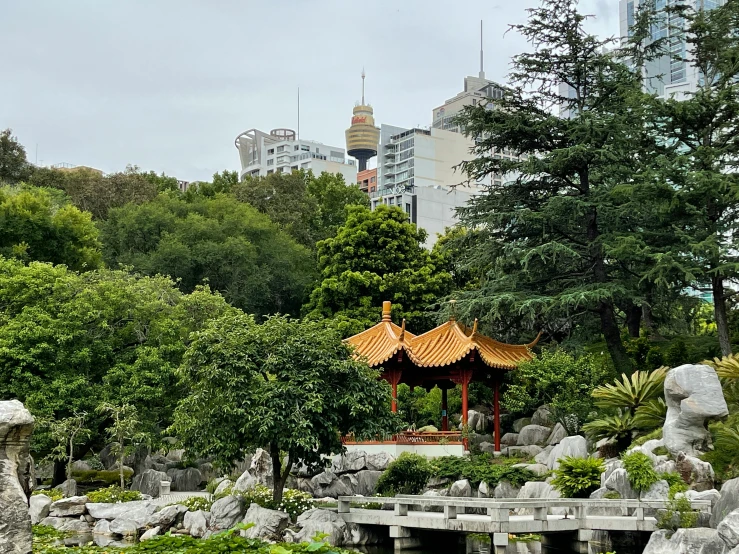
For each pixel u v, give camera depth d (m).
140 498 26.45
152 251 51.19
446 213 90.62
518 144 36.81
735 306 38.78
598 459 25.47
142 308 32.56
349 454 29.88
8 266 32.69
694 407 23.77
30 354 29.95
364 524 22.70
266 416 22.02
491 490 27.42
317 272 56.69
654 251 32.06
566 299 31.14
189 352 23.12
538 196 36.91
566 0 35.47
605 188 35.16
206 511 23.31
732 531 13.59
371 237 47.50
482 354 31.64
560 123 34.91
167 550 16.80
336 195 66.75
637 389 28.36
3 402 12.20
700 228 32.03
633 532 21.50
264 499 23.97
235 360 22.56
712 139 35.84
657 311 40.59
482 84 136.12
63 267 33.44
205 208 57.50
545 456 29.95
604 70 36.31
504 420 36.59
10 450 12.04
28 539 11.87
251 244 52.69
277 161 141.75
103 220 57.47
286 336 23.84
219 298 35.28
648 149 34.81
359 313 44.94
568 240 35.69
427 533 22.34
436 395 38.84
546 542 22.09
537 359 31.62
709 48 35.19
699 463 22.33
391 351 31.02
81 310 30.89
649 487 22.03
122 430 27.91
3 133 62.00
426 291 45.78
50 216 44.97
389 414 24.39
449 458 29.62
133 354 32.56
